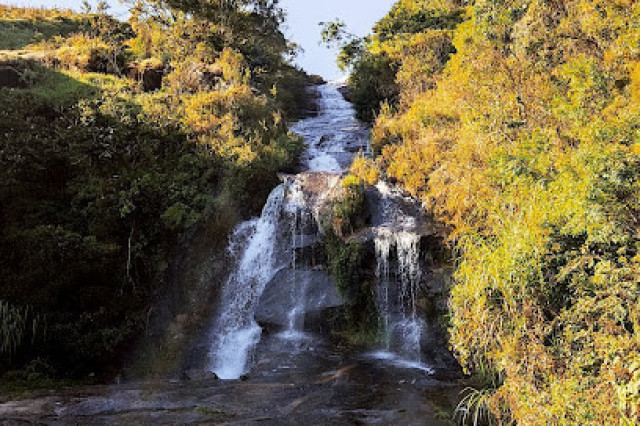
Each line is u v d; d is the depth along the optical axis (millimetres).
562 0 10000
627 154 4672
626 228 4617
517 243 5055
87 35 19484
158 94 15570
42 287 9016
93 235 10062
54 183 11094
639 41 7246
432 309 8320
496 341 5219
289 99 20875
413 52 17250
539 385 4492
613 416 3723
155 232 10633
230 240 11086
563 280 4879
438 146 10953
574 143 6758
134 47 19422
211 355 9414
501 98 9219
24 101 12969
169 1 21656
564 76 8336
